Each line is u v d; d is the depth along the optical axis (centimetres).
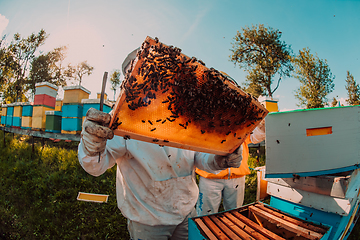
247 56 1603
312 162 217
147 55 110
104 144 130
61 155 668
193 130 143
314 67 1241
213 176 307
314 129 217
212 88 132
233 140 167
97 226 346
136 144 189
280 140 225
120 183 208
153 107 126
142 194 194
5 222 358
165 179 198
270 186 288
